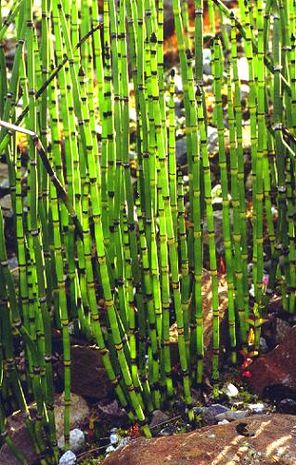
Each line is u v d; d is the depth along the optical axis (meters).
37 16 1.76
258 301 1.17
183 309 1.11
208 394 1.14
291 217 1.16
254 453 0.98
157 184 1.11
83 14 1.10
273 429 1.01
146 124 1.06
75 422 1.13
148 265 1.09
